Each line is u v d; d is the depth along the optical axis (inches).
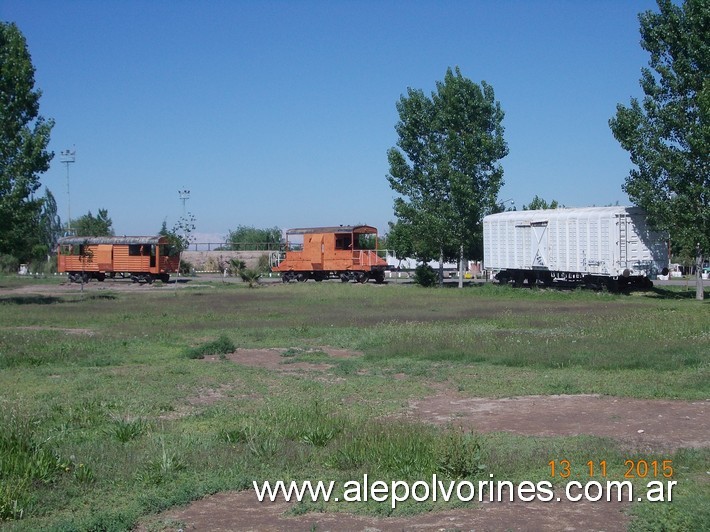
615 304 1430.9
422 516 317.1
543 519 309.6
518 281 1983.3
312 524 308.0
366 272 2400.3
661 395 572.4
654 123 1519.4
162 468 372.8
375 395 595.2
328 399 574.6
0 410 490.0
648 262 1635.1
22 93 1533.0
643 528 294.4
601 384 619.5
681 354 753.0
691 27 1459.2
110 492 348.5
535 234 1871.3
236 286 2288.4
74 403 553.0
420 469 373.1
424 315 1275.8
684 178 1485.0
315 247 2472.9
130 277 2591.0
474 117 2175.2
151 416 516.7
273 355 847.1
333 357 826.2
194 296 1844.2
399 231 2362.2
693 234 1459.2
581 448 407.5
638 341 839.1
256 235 4325.8
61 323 1201.4
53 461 377.1
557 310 1315.2
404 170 2229.3
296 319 1232.8
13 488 338.6
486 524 304.3
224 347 858.8
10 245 1530.5
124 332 1059.9
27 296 1861.5
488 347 827.4
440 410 537.0
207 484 355.9
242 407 545.6
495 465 374.3
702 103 1397.6
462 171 2177.7
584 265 1723.7
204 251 3651.6
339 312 1362.0
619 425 478.6
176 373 704.4
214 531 301.3
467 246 2185.0
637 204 1550.2
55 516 320.5
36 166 1529.3
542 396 585.3
